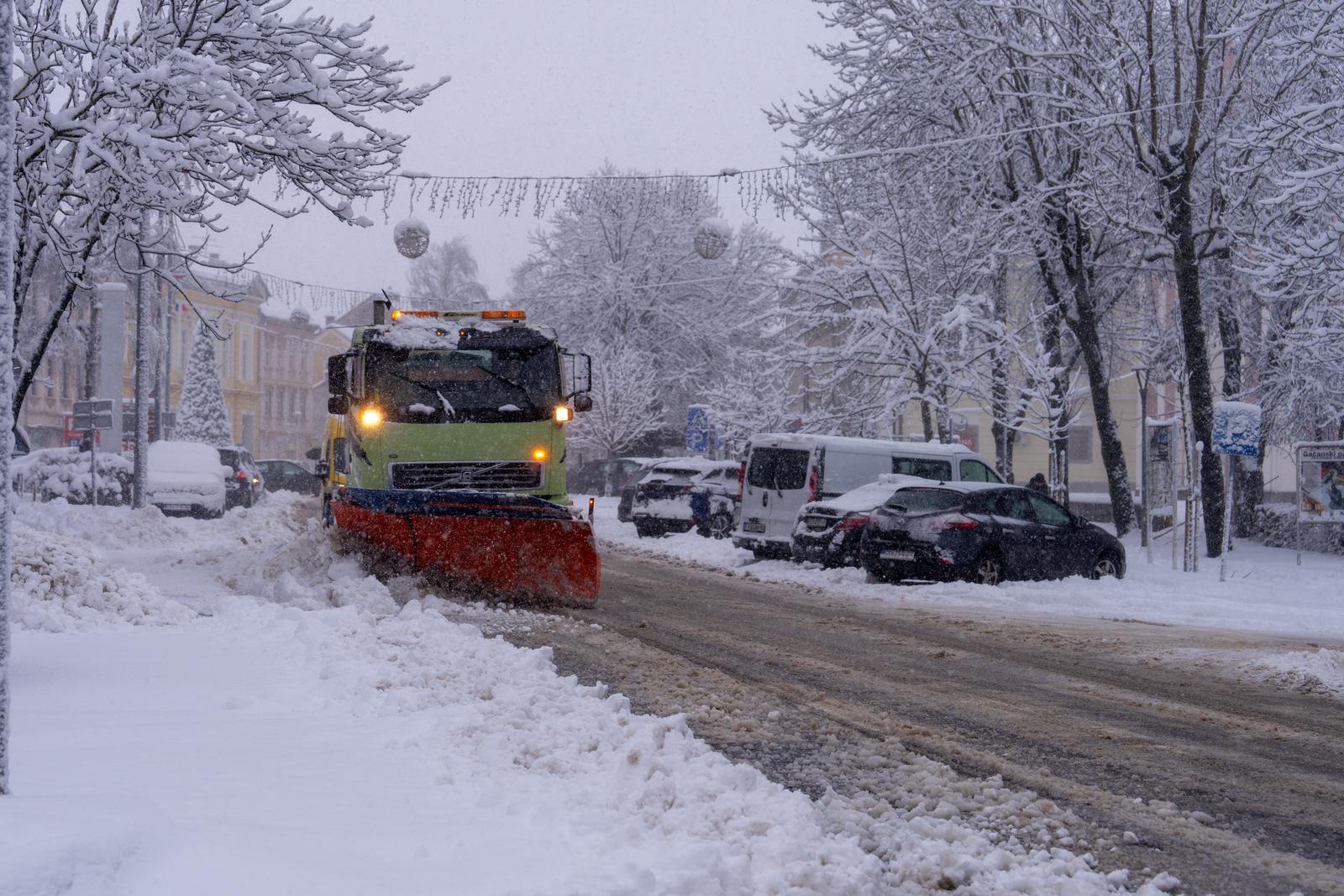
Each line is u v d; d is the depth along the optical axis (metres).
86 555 12.16
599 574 13.61
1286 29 25.34
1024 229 28.08
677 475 27.48
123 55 11.75
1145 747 7.54
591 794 5.27
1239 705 9.34
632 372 54.19
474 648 9.44
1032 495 18.61
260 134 13.30
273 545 14.93
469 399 14.98
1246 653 11.81
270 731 6.44
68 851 3.65
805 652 11.17
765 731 7.53
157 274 13.41
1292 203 22.27
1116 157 26.95
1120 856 5.21
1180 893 4.78
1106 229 27.97
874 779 6.35
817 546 19.62
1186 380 22.44
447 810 5.02
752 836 4.81
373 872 4.09
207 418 58.16
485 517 13.36
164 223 13.50
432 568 13.48
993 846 5.22
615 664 9.87
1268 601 17.77
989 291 31.06
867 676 9.95
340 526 13.75
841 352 30.25
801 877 4.34
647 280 56.88
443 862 4.27
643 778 5.57
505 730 6.54
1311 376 28.56
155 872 3.79
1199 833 5.62
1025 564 18.05
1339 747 7.82
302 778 5.41
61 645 9.45
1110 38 26.00
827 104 29.61
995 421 30.44
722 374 56.28
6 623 4.56
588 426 53.78
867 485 20.25
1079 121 25.05
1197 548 25.56
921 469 22.05
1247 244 22.31
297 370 90.62
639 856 4.34
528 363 15.22
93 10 13.48
